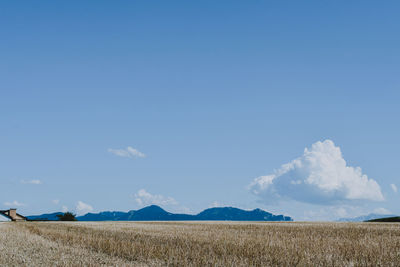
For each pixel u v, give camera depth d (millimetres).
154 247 18938
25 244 21500
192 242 21344
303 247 18281
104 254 17859
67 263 15195
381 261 15031
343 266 14195
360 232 31234
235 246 19078
